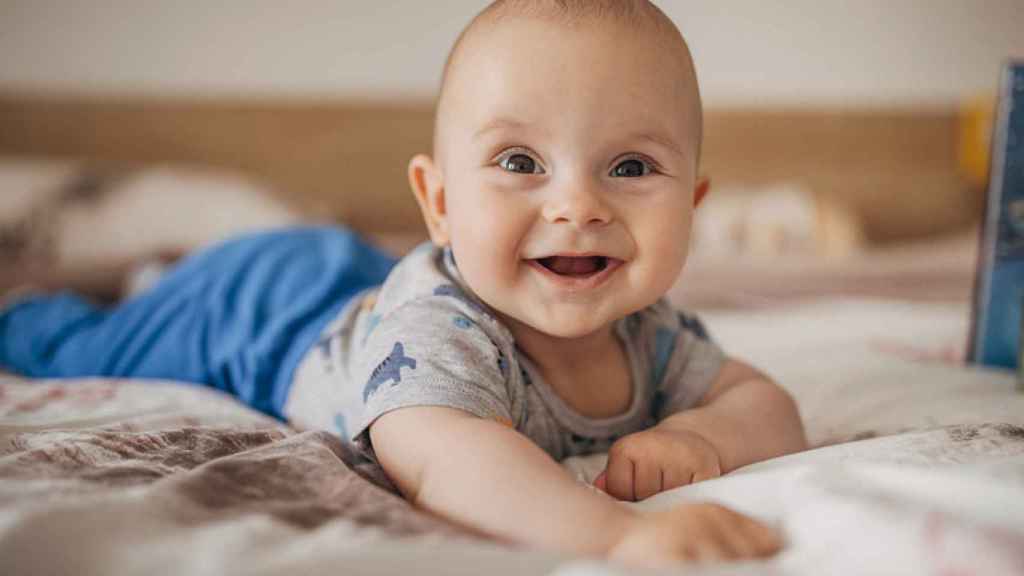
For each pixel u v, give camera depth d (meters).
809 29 2.80
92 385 1.04
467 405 0.68
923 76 2.86
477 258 0.75
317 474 0.62
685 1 2.75
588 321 0.75
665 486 0.70
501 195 0.73
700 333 0.95
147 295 1.37
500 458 0.61
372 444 0.71
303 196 2.60
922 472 0.50
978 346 1.22
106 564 0.46
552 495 0.58
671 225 0.75
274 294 1.21
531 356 0.81
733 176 2.82
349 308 1.05
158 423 0.83
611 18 0.74
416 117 2.63
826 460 0.68
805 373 1.14
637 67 0.73
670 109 0.75
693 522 0.52
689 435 0.73
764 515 0.55
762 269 2.15
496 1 0.80
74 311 1.45
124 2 2.46
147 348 1.26
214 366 1.18
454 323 0.76
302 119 2.58
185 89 2.52
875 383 1.09
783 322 1.57
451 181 0.78
